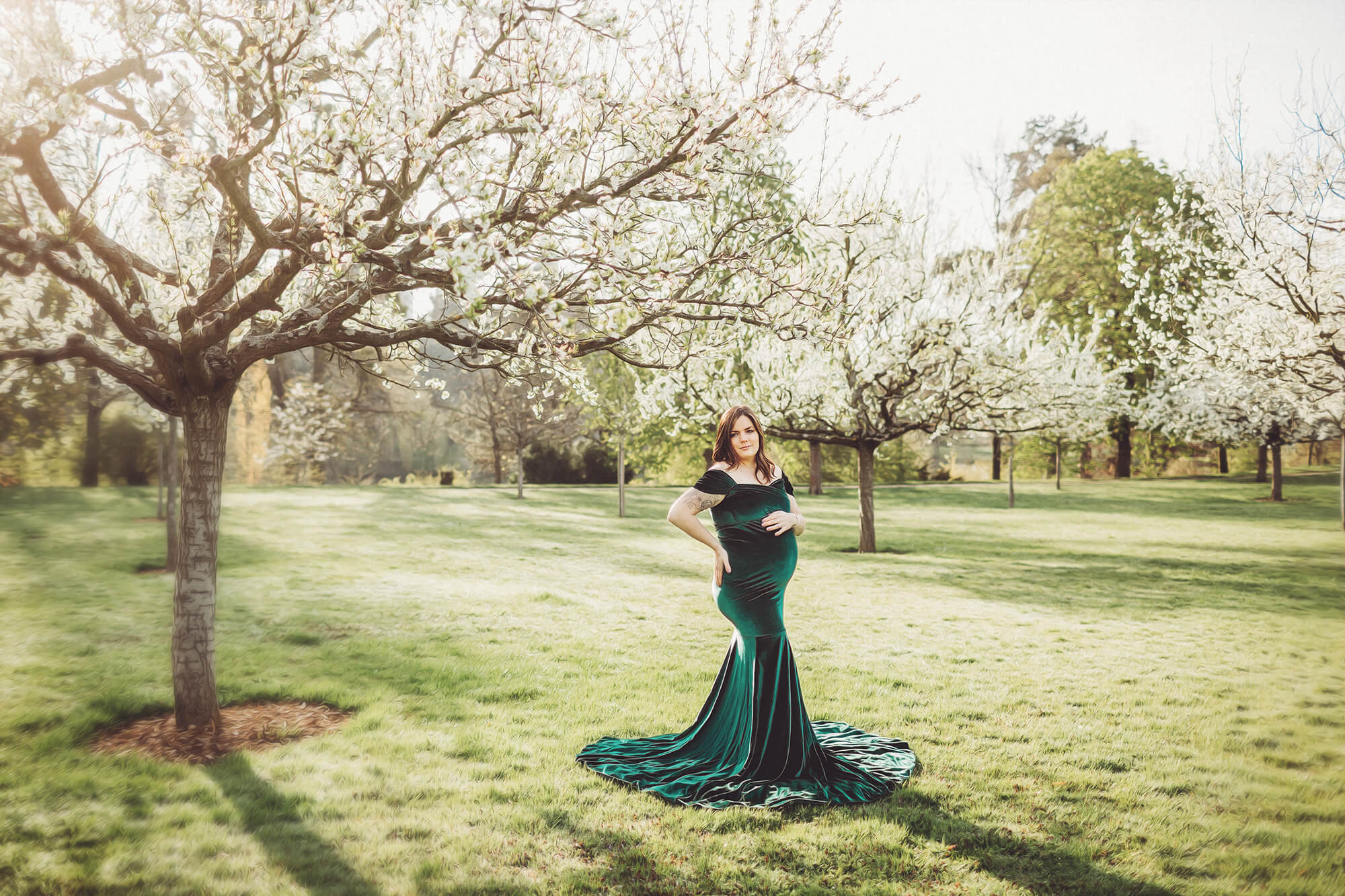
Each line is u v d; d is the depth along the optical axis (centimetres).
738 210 536
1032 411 1430
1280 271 1285
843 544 1617
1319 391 1438
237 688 574
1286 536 1717
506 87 399
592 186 424
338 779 421
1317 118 1138
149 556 1229
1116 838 359
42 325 525
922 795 405
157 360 454
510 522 1909
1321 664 690
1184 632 820
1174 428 2316
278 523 1733
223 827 366
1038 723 527
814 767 421
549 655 704
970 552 1485
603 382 2138
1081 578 1179
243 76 392
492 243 338
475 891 311
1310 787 423
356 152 365
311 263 444
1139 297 1595
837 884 317
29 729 489
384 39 383
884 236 1338
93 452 2302
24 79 342
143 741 475
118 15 346
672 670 660
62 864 330
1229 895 311
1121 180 2983
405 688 593
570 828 365
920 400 1387
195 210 582
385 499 2381
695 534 428
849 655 721
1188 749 479
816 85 429
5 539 1368
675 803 391
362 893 311
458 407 3044
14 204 375
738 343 724
